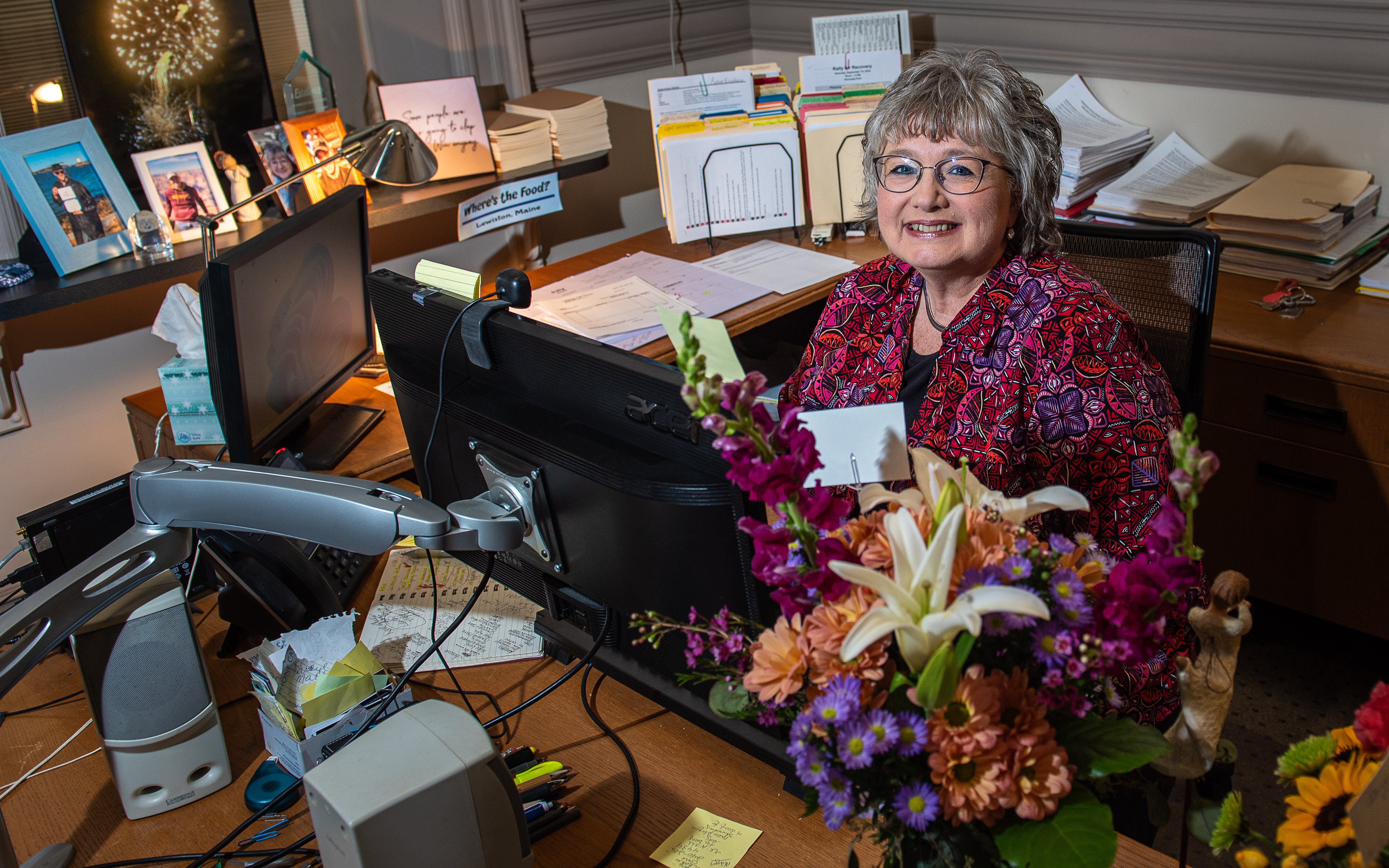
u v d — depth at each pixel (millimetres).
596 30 2729
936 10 2725
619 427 979
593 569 1064
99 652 1016
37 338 1967
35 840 1060
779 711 706
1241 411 2006
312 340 1672
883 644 639
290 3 2211
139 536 1034
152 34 1982
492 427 1086
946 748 603
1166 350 1602
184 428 1739
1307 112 2252
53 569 1377
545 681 1227
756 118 2346
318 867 981
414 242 2516
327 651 1140
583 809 1029
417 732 862
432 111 2262
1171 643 1091
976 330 1280
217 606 1414
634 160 2967
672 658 1074
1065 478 1228
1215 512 2135
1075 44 2523
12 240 1864
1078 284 1257
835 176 2299
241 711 1223
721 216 2365
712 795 1036
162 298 2107
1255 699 2086
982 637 653
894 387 1413
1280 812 1816
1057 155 1297
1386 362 1811
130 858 1022
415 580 1422
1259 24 2221
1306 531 2016
